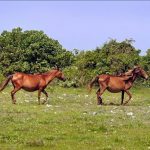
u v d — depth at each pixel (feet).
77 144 60.80
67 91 138.00
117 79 100.48
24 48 187.42
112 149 58.39
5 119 75.87
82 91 140.36
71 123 74.23
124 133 67.77
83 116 80.64
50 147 59.21
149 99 119.44
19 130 68.28
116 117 80.69
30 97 113.70
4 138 63.16
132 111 89.76
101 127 70.54
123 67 159.63
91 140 63.05
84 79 156.76
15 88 97.40
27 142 60.44
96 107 94.73
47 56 185.57
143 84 160.56
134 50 167.73
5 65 186.19
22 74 97.66
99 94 100.32
